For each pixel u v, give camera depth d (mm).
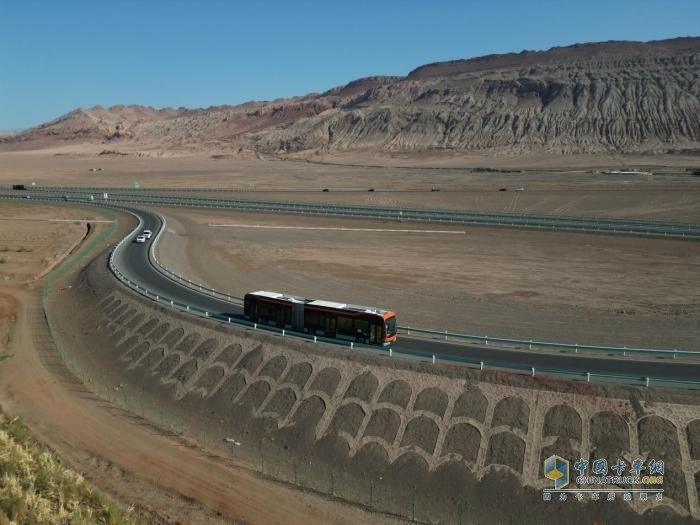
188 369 44438
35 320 60000
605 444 31719
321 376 39406
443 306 60406
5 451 27672
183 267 79500
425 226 110188
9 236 104250
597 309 59219
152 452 35250
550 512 29625
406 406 35906
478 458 32438
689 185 150875
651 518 28672
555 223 106438
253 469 34125
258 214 126750
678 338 49812
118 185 199375
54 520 23250
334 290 67438
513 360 41250
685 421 31906
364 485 32375
